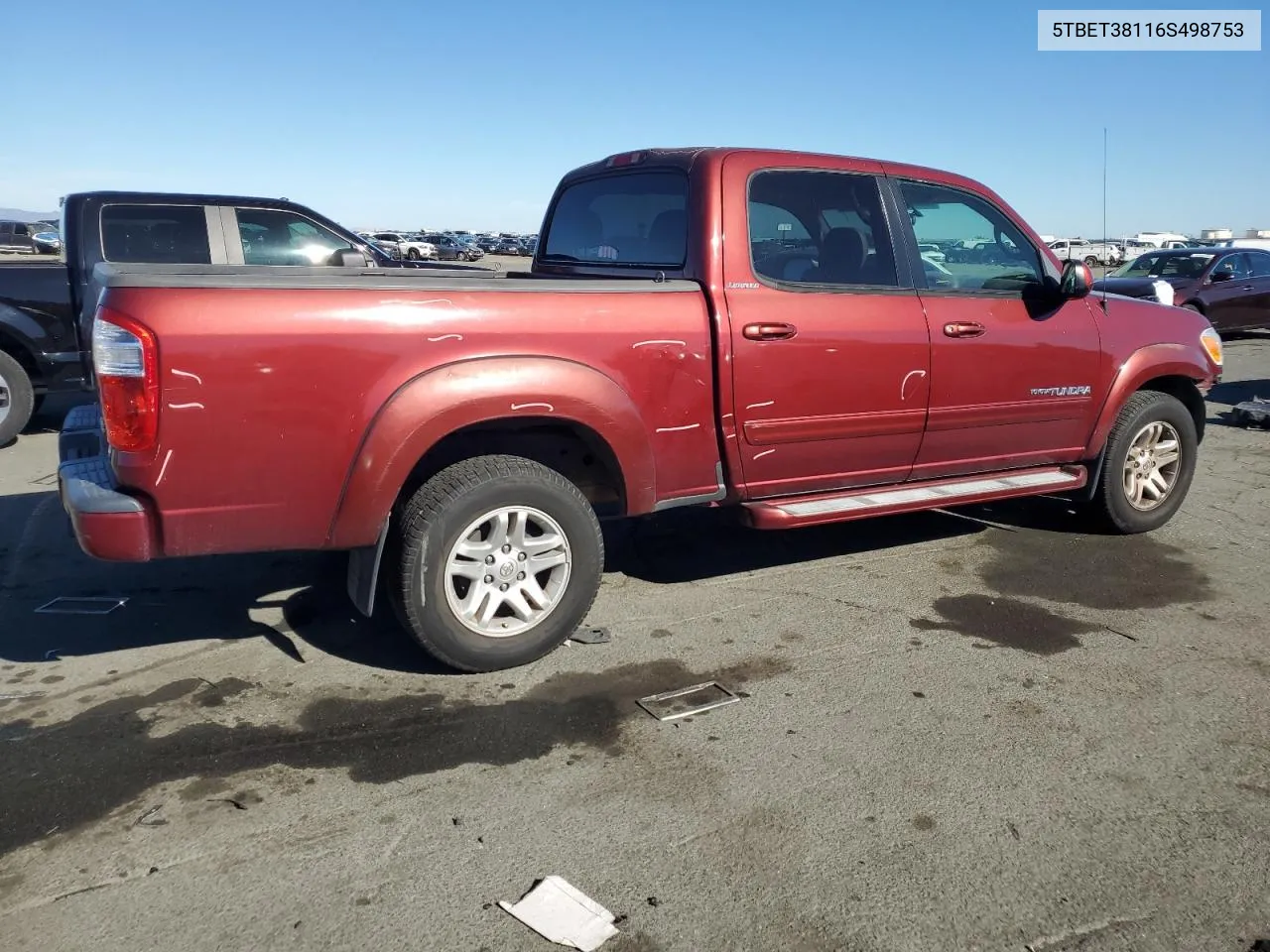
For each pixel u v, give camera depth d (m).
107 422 3.21
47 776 3.10
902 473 4.85
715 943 2.42
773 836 2.85
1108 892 2.63
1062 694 3.76
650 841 2.82
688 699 3.68
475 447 4.00
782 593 4.80
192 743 3.32
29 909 2.51
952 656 4.09
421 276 3.87
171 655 4.00
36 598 4.61
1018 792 3.09
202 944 2.39
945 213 4.93
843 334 4.40
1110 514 5.63
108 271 3.43
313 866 2.69
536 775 3.15
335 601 4.60
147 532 3.28
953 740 3.40
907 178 4.81
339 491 3.44
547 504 3.80
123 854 2.73
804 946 2.42
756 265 4.27
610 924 2.48
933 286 4.79
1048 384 5.12
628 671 3.91
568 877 2.66
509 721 3.50
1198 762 3.29
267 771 3.15
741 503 4.44
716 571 5.11
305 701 3.62
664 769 3.20
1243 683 3.87
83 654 4.01
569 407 3.74
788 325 4.25
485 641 3.80
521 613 3.86
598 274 4.92
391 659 3.98
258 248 7.96
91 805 2.95
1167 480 5.85
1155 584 4.98
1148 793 3.10
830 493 4.69
